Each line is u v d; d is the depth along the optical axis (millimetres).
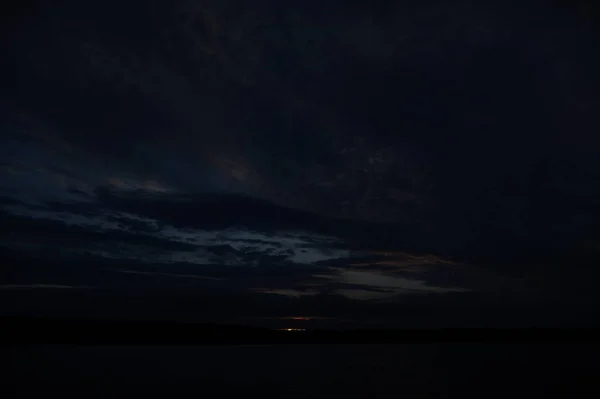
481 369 77438
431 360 99562
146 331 133000
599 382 57750
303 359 102188
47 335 108375
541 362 91375
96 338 117312
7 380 52375
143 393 45625
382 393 49000
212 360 93312
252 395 45594
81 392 45469
